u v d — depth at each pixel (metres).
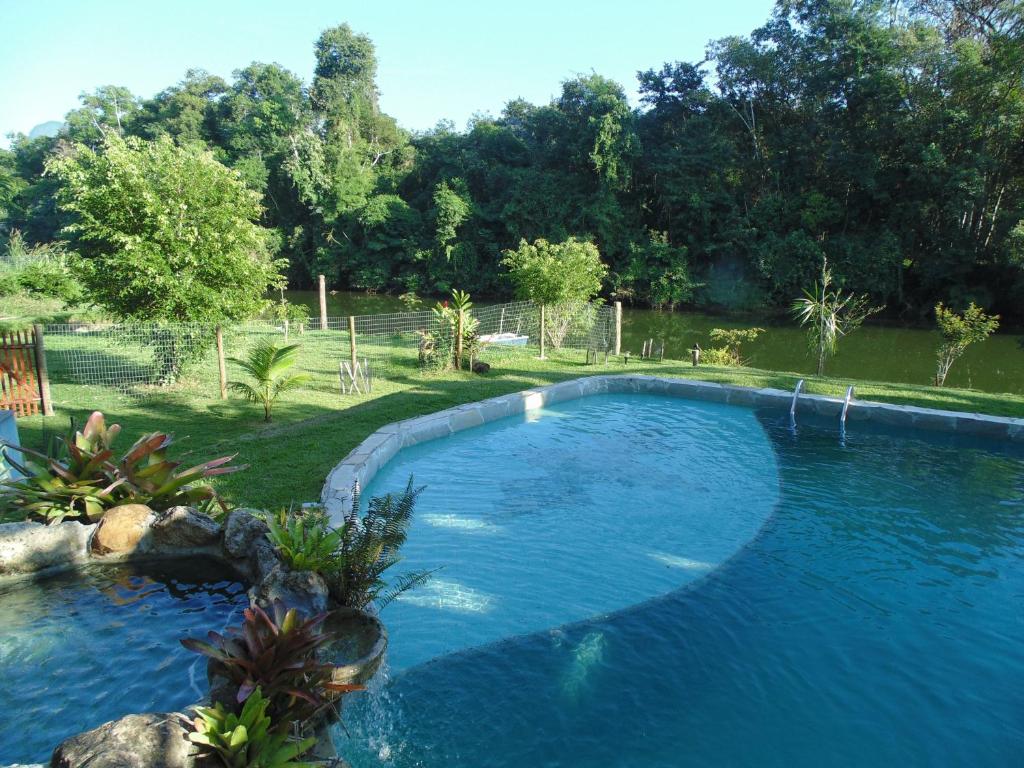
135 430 10.40
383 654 4.82
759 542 7.83
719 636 5.85
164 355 13.28
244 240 13.28
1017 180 33.91
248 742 3.51
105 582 5.85
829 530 8.18
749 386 14.96
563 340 21.30
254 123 54.69
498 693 4.96
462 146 53.16
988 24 35.59
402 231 51.03
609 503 8.97
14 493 6.74
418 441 11.24
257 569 5.72
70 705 4.24
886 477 10.12
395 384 14.72
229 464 8.88
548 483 9.69
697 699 5.00
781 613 6.26
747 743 4.58
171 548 6.21
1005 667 5.50
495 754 4.36
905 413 12.78
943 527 8.31
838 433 12.47
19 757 3.78
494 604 6.27
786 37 42.12
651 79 47.28
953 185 32.41
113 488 6.56
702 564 7.26
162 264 12.28
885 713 4.93
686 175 42.00
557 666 5.32
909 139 34.94
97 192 12.20
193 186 12.70
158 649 4.89
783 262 37.28
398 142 61.84
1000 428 11.97
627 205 45.31
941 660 5.59
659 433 12.41
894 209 36.22
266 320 26.72
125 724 3.43
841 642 5.80
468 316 16.67
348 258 51.62
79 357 16.52
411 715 4.68
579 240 43.34
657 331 32.19
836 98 38.81
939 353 18.80
